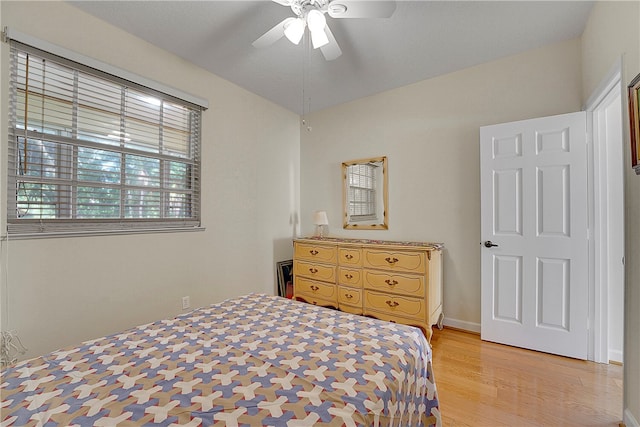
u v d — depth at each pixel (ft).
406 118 10.40
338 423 2.50
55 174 6.31
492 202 8.30
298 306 5.73
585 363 7.06
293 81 10.07
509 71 8.52
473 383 6.28
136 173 7.69
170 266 8.30
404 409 3.42
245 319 4.99
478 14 6.66
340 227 12.07
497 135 8.22
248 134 10.79
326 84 10.30
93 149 6.89
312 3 5.34
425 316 8.28
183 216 8.80
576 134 7.21
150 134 7.98
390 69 9.24
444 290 9.59
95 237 6.82
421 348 4.23
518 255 7.93
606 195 7.04
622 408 5.22
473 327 9.05
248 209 10.78
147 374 3.25
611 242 7.07
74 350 3.82
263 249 11.39
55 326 6.21
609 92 6.02
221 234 9.77
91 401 2.77
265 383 3.06
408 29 7.20
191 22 6.98
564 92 7.77
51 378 3.17
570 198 7.29
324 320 4.94
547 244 7.54
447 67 9.15
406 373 3.57
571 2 6.29
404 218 10.41
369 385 3.07
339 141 12.13
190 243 8.83
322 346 3.94
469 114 9.17
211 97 9.44
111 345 3.98
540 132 7.63
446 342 8.39
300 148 13.34
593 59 6.57
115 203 7.27
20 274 5.80
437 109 9.76
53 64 6.25
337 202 12.18
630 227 4.97
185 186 8.86
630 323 4.94
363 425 2.58
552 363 7.08
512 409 5.44
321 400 2.80
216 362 3.51
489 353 7.66
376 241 10.48
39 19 5.99
